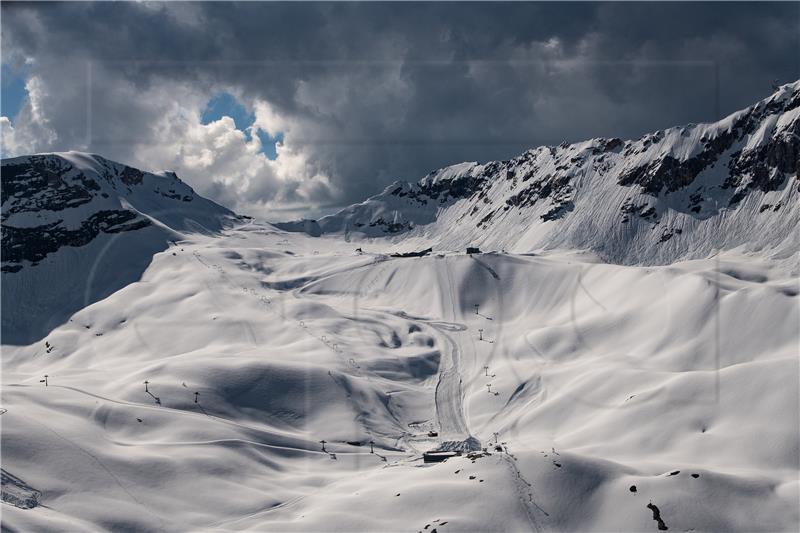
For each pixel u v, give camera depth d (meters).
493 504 124.06
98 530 128.62
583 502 125.56
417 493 130.00
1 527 116.50
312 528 126.31
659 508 121.81
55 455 148.00
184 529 134.00
